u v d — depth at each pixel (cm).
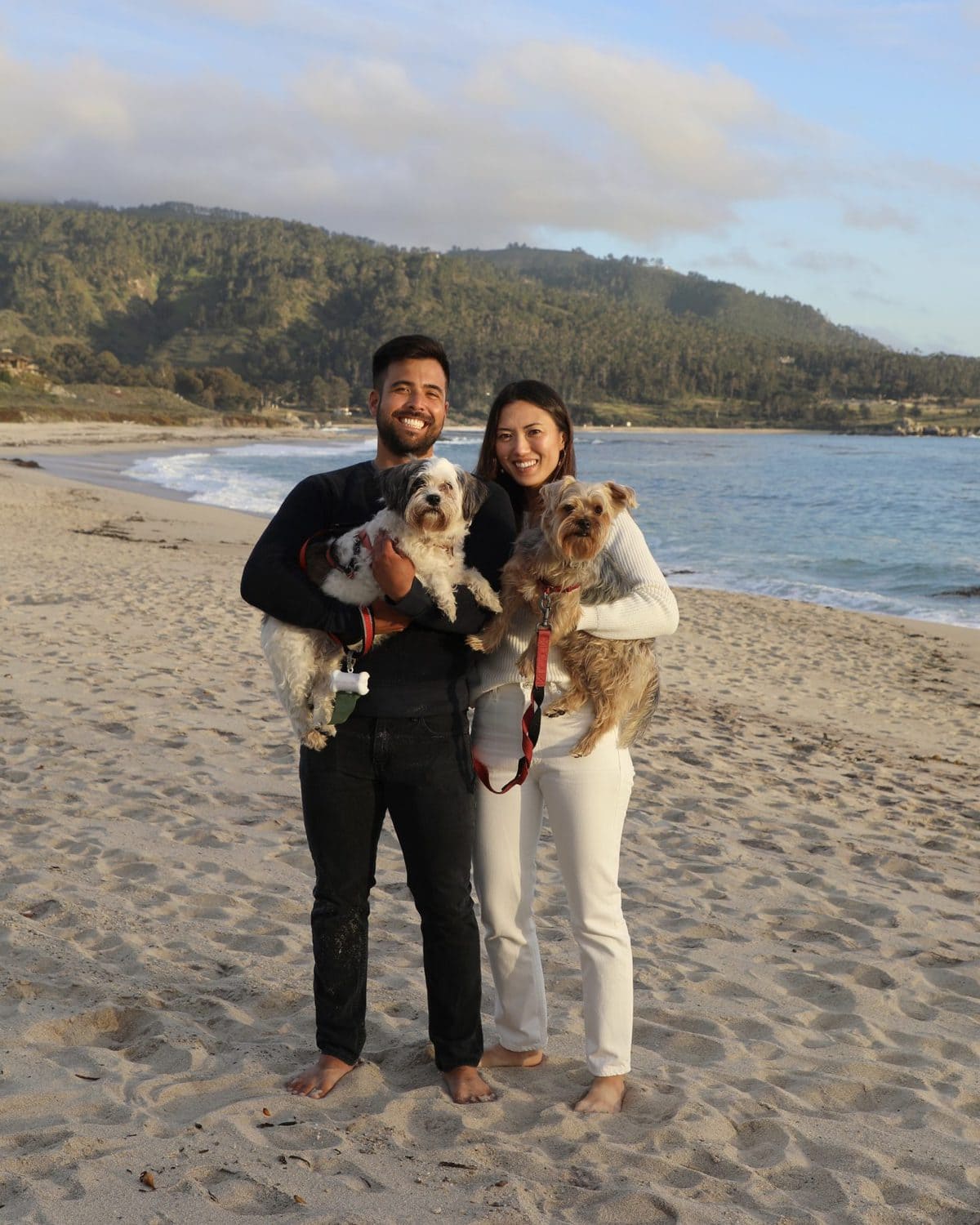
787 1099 314
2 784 582
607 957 309
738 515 3231
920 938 459
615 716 303
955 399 19725
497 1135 284
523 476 349
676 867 530
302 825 545
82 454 6088
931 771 784
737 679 1112
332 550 309
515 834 314
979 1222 254
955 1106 317
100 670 866
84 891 447
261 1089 303
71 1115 281
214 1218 236
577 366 19462
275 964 387
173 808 557
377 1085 309
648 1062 336
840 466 6594
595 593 314
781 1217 251
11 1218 231
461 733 306
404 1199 249
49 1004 347
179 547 1919
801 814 639
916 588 1912
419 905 311
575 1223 246
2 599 1191
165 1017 341
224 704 780
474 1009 313
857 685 1124
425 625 295
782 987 402
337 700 291
